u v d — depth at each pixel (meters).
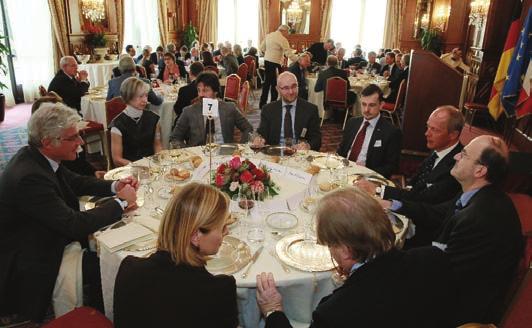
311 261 1.47
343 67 9.49
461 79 4.57
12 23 7.20
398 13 11.75
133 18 9.89
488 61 6.71
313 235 1.64
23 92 7.54
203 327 1.06
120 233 1.62
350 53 12.22
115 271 1.54
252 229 1.68
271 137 3.18
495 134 5.89
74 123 1.79
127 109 2.90
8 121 6.32
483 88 6.80
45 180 1.69
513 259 1.44
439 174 2.19
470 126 6.21
